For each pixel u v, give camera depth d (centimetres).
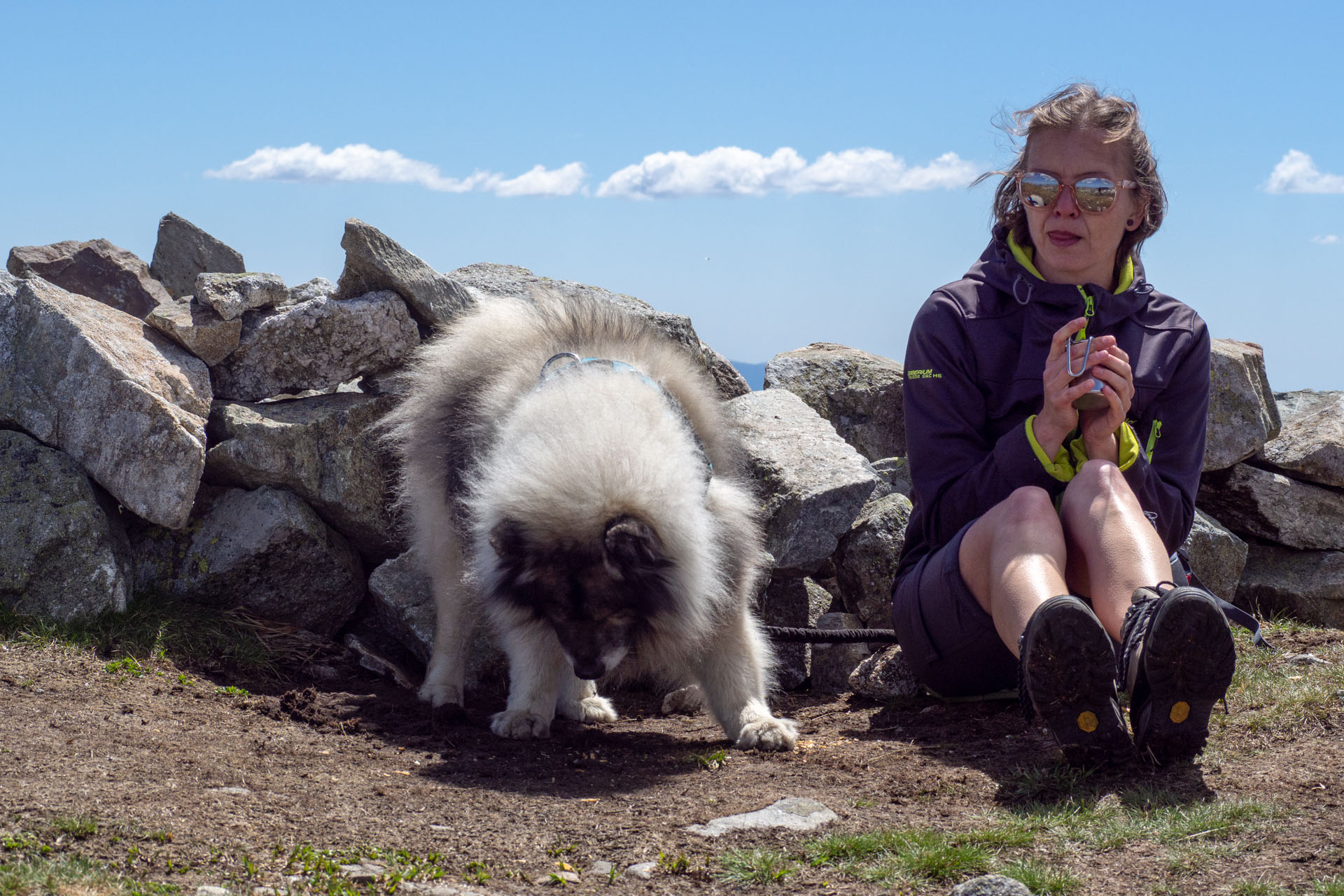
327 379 537
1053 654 274
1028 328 385
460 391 447
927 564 380
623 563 338
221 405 511
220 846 248
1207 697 276
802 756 364
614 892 236
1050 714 289
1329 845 236
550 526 347
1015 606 304
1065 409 341
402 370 557
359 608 541
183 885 225
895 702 433
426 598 503
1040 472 354
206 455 495
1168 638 265
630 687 509
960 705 412
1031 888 228
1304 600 637
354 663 499
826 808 290
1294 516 654
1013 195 406
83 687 388
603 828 279
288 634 496
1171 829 250
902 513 529
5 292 483
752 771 346
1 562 437
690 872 247
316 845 256
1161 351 378
